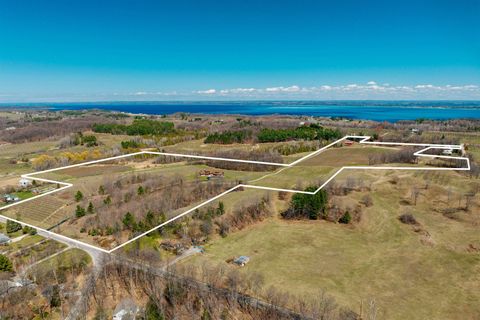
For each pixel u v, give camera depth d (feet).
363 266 274.98
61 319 219.61
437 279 256.11
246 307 220.84
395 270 268.21
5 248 298.56
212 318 211.82
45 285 247.50
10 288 242.78
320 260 283.79
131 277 248.32
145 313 219.41
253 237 325.21
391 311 218.38
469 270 266.77
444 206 373.20
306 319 200.95
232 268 268.62
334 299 227.81
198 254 290.97
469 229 328.70
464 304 226.38
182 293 230.27
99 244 298.97
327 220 363.35
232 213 355.56
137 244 290.76
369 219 354.95
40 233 323.37
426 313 217.36
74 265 269.03
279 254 293.43
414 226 337.72
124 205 357.20
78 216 344.08
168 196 382.42
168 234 319.68
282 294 231.09
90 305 230.89
